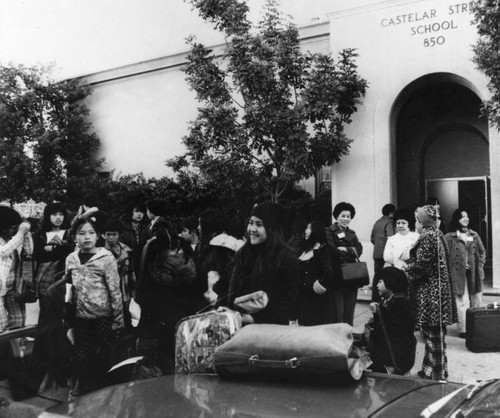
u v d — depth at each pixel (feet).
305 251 17.61
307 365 7.03
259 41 35.14
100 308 14.90
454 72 32.83
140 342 14.64
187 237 19.89
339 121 34.53
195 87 37.27
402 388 6.90
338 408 6.09
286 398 6.50
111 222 20.84
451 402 6.05
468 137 41.16
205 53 38.24
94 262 15.12
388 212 29.27
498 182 30.66
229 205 39.47
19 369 13.57
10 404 13.08
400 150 42.01
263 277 11.69
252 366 7.30
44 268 20.17
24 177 52.01
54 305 14.53
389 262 22.90
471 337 20.34
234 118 36.37
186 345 10.36
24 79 53.36
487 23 26.53
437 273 16.65
